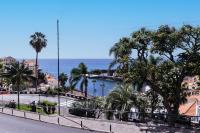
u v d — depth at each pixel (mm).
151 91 47844
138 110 48938
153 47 37125
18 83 64000
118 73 39969
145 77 38938
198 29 36000
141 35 37844
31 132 36875
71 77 89312
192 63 36812
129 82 42031
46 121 43781
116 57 40156
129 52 38812
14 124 42281
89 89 137125
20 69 64438
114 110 46250
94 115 48469
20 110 54875
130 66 38750
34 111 55562
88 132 35812
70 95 86688
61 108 55000
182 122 38969
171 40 36219
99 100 51312
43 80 124500
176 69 37500
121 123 40219
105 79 142625
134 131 35562
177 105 39062
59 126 40062
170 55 37844
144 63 38531
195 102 53094
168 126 37719
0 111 53625
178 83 38375
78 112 50000
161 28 37156
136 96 49062
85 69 88312
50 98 82188
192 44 36719
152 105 48812
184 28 36188
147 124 39250
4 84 94875
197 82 39594
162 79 38656
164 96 39062
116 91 49281
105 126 38719
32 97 82875
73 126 39594
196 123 39625
